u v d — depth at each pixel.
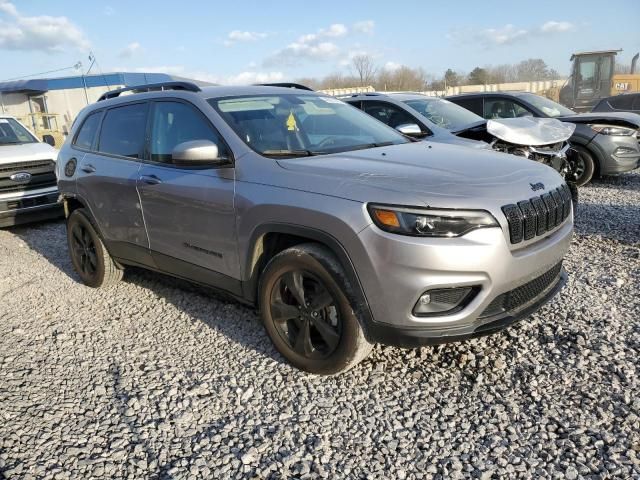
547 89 33.38
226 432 2.86
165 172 4.00
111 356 3.80
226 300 4.63
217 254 3.69
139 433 2.89
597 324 3.74
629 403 2.85
